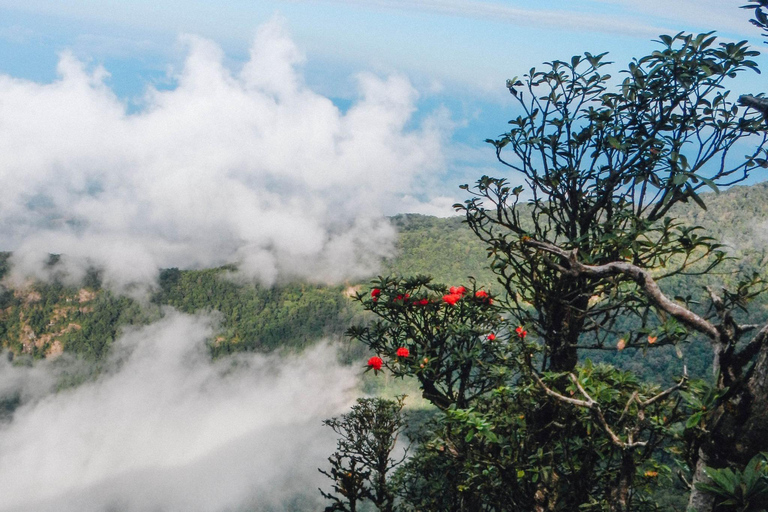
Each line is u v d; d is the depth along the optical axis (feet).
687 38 8.38
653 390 8.61
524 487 9.57
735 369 5.01
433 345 13.20
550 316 9.70
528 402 10.17
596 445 8.56
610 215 9.20
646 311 8.01
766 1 5.52
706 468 4.57
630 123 9.15
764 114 5.43
